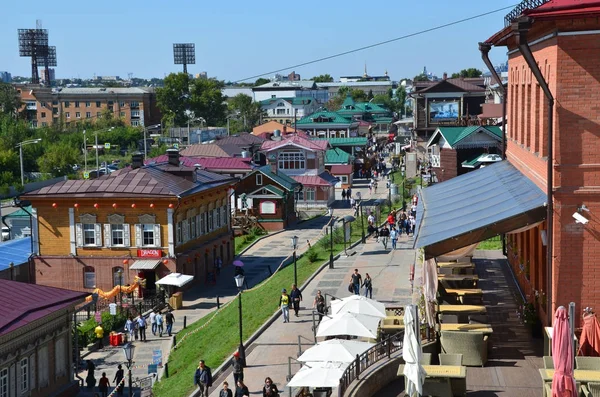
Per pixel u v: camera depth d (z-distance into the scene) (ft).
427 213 101.14
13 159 521.24
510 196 93.04
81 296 154.20
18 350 133.80
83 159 575.79
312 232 327.26
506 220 81.46
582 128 79.66
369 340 118.01
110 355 172.55
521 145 107.86
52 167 518.78
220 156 414.62
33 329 138.31
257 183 337.31
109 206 223.51
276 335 147.84
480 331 84.99
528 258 108.78
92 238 226.38
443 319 90.53
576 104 79.56
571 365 64.03
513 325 99.71
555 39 80.12
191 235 236.22
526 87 102.32
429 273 106.32
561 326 64.18
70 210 225.56
